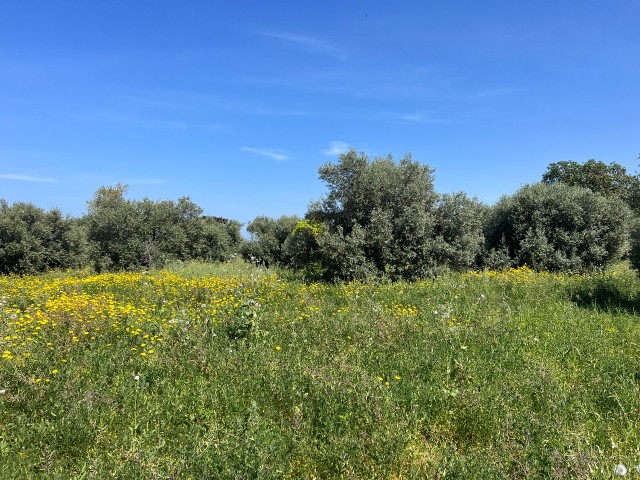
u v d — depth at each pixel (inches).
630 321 310.7
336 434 162.6
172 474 135.1
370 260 533.3
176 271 705.0
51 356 229.8
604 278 471.2
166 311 339.9
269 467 136.8
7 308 335.3
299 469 147.2
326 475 146.6
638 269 450.6
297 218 948.0
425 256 529.0
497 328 279.3
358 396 183.6
